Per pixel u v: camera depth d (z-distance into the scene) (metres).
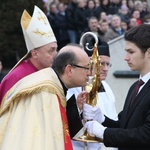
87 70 6.37
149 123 6.07
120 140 6.19
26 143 5.91
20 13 22.17
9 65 22.81
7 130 6.11
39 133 5.96
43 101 6.06
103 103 7.83
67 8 19.66
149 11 21.27
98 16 19.98
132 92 6.52
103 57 8.05
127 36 6.33
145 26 6.31
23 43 22.66
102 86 7.94
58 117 6.05
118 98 13.47
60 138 5.99
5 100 6.43
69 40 19.69
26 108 6.13
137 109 6.22
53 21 19.66
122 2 21.09
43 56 7.64
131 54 6.32
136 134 6.11
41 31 7.61
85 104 6.66
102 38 17.58
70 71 6.32
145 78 6.34
